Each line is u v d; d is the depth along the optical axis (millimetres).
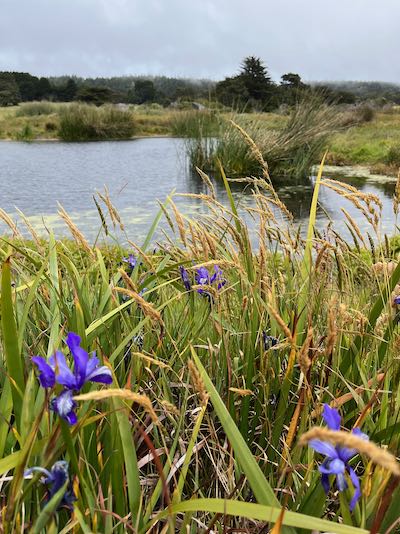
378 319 1861
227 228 2301
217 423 1863
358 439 703
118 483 1315
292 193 14438
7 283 1192
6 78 79625
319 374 1945
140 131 39594
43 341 1888
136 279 2119
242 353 1996
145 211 11023
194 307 2223
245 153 17109
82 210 11383
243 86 41469
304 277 2062
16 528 1125
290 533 1129
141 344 1981
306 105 18656
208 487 1684
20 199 13016
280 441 1748
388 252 2299
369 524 1198
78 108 35938
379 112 45438
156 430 1655
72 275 1884
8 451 1392
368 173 18688
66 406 987
